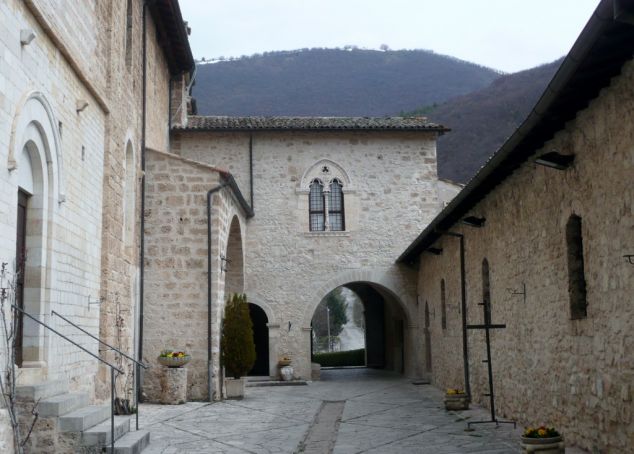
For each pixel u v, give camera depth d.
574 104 8.18
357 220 22.58
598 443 8.13
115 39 12.65
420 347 22.25
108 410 9.36
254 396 17.41
